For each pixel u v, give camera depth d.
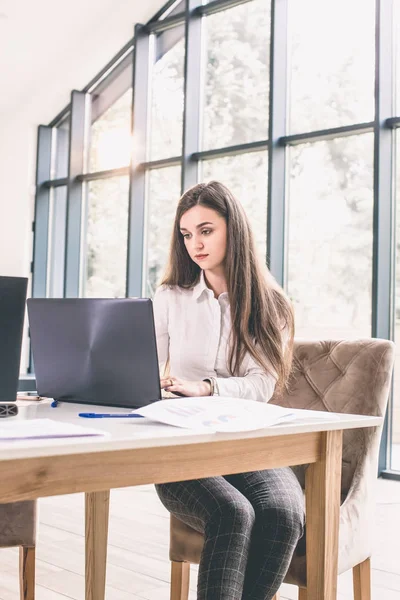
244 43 5.52
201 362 1.85
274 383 1.78
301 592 1.56
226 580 1.30
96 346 1.45
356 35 4.85
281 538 1.39
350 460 1.73
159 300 1.96
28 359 7.05
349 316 4.79
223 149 5.50
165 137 6.19
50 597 2.32
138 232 6.26
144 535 3.13
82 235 6.97
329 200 4.92
